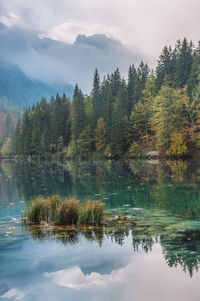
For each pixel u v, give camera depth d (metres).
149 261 4.25
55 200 7.75
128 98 68.50
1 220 7.35
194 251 4.66
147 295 3.16
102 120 58.62
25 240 5.41
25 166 41.53
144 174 20.89
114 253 4.61
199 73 48.91
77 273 3.82
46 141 72.81
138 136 54.34
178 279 3.60
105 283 3.51
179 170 22.91
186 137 40.78
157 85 60.72
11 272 3.85
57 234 5.83
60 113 75.69
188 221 6.94
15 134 101.00
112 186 15.00
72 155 59.25
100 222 6.94
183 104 43.59
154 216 7.62
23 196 12.27
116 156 52.75
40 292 3.26
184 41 58.88
